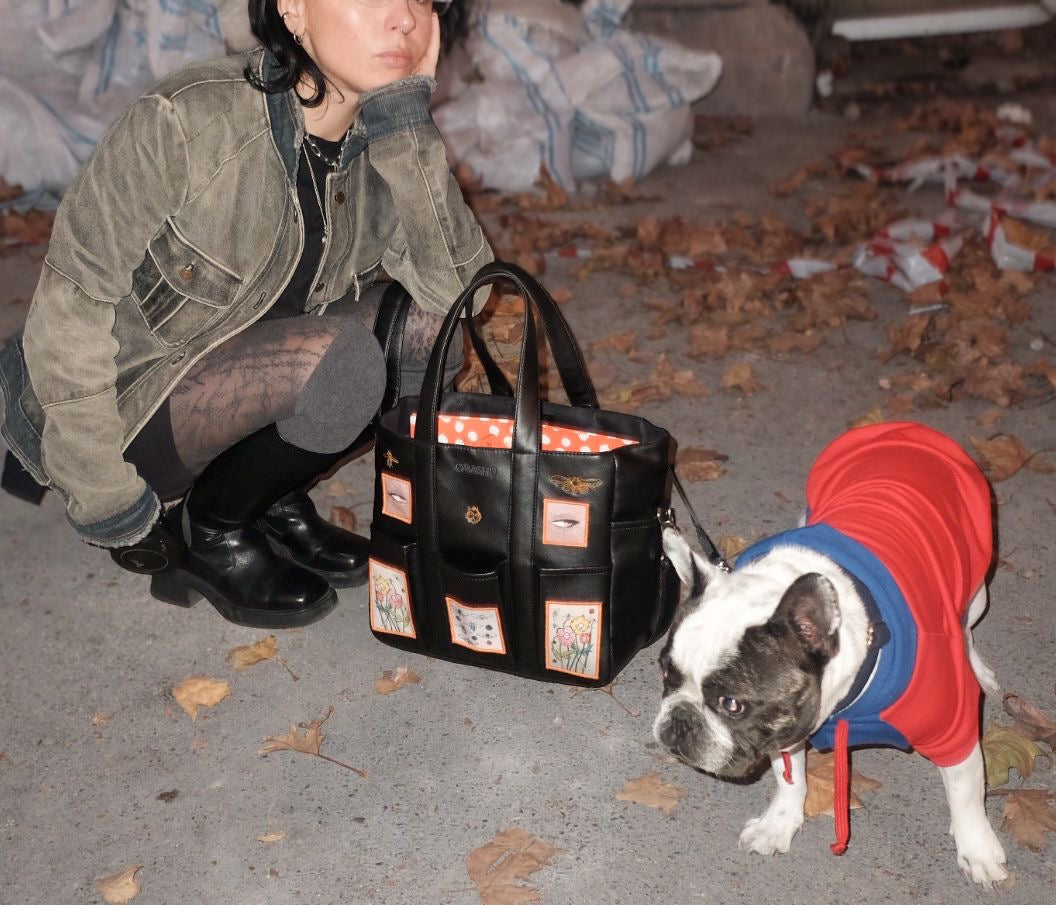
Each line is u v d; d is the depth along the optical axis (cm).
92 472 286
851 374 471
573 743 296
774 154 762
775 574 234
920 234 582
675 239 609
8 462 328
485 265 290
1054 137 743
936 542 245
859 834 264
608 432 303
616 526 283
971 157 708
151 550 314
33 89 689
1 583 368
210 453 313
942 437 276
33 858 271
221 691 317
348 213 306
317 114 285
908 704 226
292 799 284
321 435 305
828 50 941
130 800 286
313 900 257
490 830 272
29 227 650
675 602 306
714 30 835
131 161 267
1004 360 473
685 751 226
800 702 219
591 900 252
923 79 912
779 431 433
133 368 293
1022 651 313
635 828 270
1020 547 356
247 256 287
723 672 220
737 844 264
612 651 295
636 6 831
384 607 310
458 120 704
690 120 740
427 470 285
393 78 281
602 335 521
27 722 312
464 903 254
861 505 250
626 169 707
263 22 268
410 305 326
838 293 532
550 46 706
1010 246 546
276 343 298
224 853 270
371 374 305
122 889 260
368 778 289
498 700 312
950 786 245
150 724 310
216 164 274
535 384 276
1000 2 953
